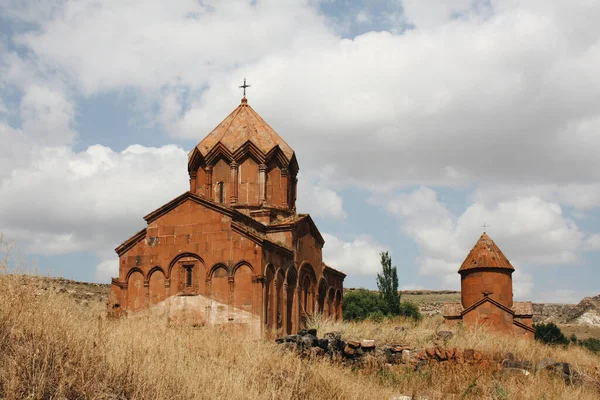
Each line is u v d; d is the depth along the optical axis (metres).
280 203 30.16
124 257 26.45
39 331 11.66
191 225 25.70
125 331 14.59
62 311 13.19
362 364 20.59
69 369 10.77
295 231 28.33
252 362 14.77
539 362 20.41
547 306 80.00
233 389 12.23
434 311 71.12
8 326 11.50
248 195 29.45
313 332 20.58
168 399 11.10
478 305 37.62
